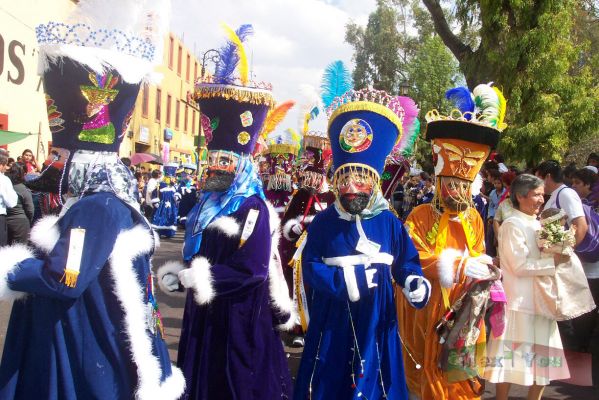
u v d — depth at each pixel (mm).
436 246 3389
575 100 11516
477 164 3420
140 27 2504
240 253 3008
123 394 2205
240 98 3268
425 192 10531
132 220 2342
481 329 3434
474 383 3393
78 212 2162
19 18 14977
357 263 2855
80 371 2160
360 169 2906
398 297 3570
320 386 2828
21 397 2166
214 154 3320
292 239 5449
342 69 3613
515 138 11461
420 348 3400
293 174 6922
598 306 5008
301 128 5633
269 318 3217
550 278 3580
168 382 2363
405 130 3443
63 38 2309
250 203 3123
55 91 2338
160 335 2479
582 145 17109
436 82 26047
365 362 2785
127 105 2432
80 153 2352
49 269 2039
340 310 2900
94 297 2199
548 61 11133
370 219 2963
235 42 3359
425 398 3283
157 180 15352
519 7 11203
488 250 6977
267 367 3127
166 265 3332
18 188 7941
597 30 16094
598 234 4660
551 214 3623
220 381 3039
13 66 14836
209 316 3090
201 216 3229
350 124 2938
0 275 2029
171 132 28125
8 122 14672
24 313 2225
